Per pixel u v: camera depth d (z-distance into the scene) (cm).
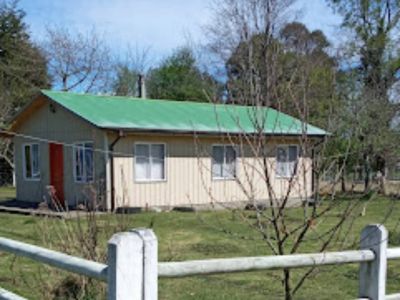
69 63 3212
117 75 3397
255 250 787
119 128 1363
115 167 1394
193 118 1598
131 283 192
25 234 948
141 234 195
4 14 2809
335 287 576
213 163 1562
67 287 470
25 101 2662
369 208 1284
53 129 1577
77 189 1484
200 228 1052
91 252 465
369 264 266
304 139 354
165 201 1485
